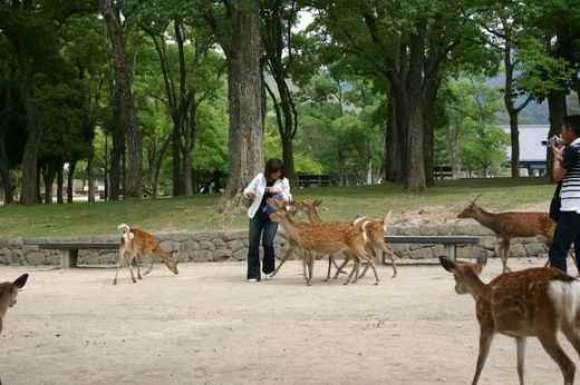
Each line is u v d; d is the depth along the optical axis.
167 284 13.42
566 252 8.73
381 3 21.03
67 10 32.22
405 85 31.03
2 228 21.69
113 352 7.84
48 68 31.81
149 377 6.80
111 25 28.69
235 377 6.72
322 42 33.16
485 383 6.38
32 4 31.52
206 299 11.34
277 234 16.66
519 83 27.28
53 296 12.07
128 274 15.59
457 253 17.03
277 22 32.62
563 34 30.11
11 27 29.53
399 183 32.03
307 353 7.58
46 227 21.41
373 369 6.89
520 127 75.44
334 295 11.45
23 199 29.91
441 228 17.27
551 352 5.51
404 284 12.59
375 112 42.91
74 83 33.78
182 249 18.20
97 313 10.27
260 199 13.52
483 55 30.73
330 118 57.31
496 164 65.06
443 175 43.84
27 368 7.23
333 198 23.19
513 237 14.02
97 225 21.00
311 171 57.78
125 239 13.98
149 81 43.03
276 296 11.48
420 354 7.44
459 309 9.93
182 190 40.22
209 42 35.88
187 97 39.25
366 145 56.28
